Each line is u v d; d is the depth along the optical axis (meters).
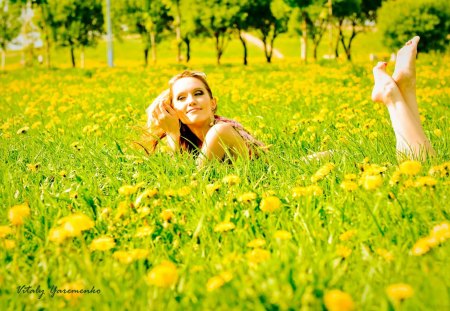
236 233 2.09
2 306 1.59
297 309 1.37
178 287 1.58
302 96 9.29
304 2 35.56
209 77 17.25
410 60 3.20
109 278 1.62
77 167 3.51
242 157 3.28
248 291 1.42
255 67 25.92
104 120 6.33
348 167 2.96
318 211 2.27
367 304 1.38
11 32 58.59
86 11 49.47
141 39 50.81
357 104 7.69
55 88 15.80
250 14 42.97
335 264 1.68
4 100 11.77
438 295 1.36
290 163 3.21
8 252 1.98
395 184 2.32
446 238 1.66
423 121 4.86
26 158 3.99
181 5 43.00
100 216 2.37
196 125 3.69
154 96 10.70
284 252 1.70
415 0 41.31
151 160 3.44
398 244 1.83
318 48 73.44
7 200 2.75
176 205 2.50
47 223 2.31
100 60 74.38
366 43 63.44
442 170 2.45
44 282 1.70
